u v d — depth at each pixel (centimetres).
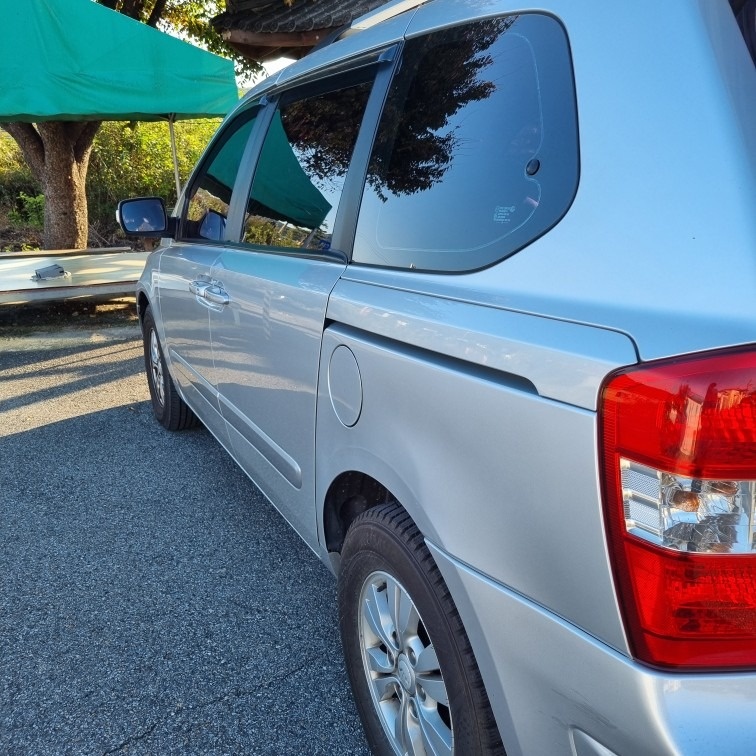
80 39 685
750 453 103
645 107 126
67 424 488
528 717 133
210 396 325
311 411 211
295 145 257
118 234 1446
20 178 1468
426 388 151
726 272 109
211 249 323
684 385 104
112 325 822
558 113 143
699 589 105
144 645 257
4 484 392
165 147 1510
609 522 111
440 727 166
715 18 125
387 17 245
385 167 199
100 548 324
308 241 232
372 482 198
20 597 286
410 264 177
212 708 226
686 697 106
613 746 116
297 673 242
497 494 133
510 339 130
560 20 149
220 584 295
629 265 120
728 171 114
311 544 237
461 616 145
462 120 173
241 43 562
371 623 188
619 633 112
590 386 114
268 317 237
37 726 219
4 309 874
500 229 152
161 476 401
